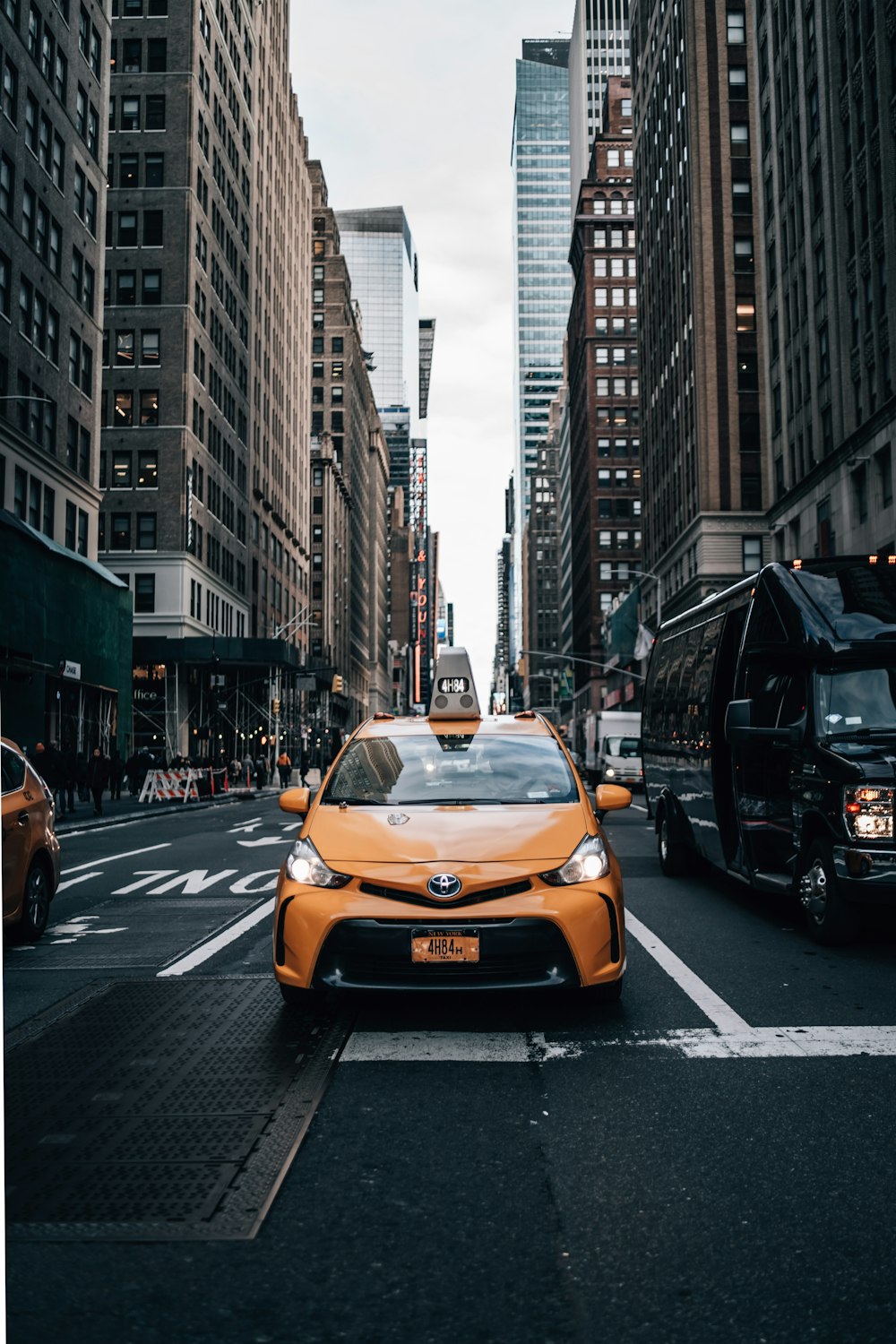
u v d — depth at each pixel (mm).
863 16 37656
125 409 55000
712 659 11508
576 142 184750
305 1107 4820
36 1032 6172
